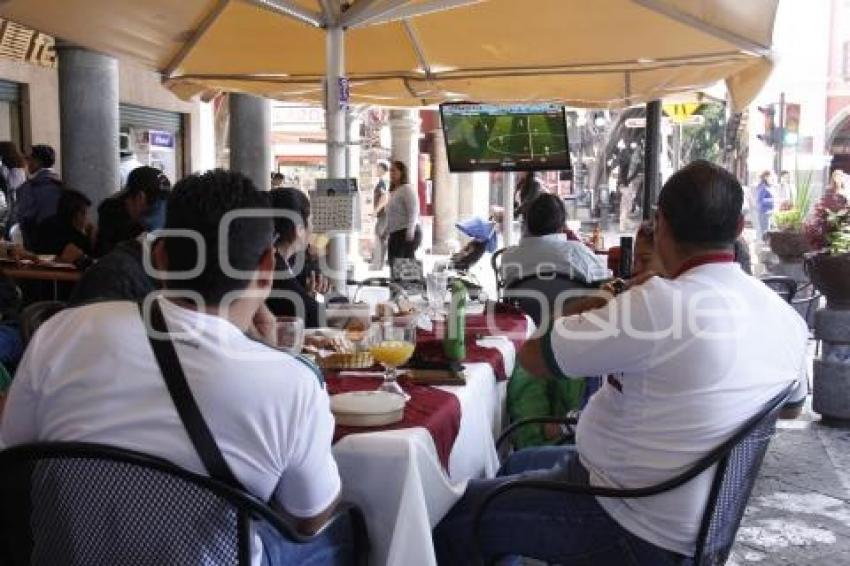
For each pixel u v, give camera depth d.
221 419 1.57
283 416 1.60
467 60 5.85
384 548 2.14
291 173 25.08
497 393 3.17
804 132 24.34
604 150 21.38
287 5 4.05
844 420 5.25
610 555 2.15
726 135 19.14
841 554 3.49
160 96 13.64
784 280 5.52
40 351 1.67
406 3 4.07
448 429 2.39
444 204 20.36
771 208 14.20
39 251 6.29
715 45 5.14
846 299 5.30
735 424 2.02
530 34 5.37
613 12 4.91
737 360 2.01
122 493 1.59
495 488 2.22
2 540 1.68
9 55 10.24
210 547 1.61
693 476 1.97
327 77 4.36
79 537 1.64
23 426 1.70
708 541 2.07
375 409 2.25
